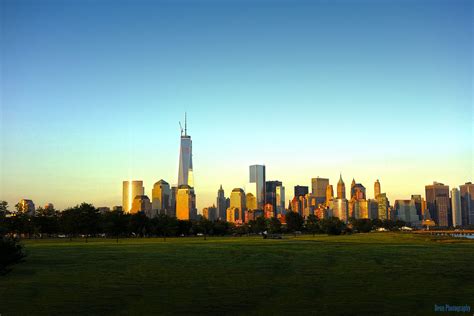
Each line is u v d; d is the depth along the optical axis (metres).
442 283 64.62
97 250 135.38
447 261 95.06
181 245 165.38
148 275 74.00
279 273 76.12
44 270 80.88
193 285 63.62
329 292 58.00
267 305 50.69
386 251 126.31
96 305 50.94
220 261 97.31
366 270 79.44
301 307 49.69
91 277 71.88
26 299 54.19
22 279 69.81
